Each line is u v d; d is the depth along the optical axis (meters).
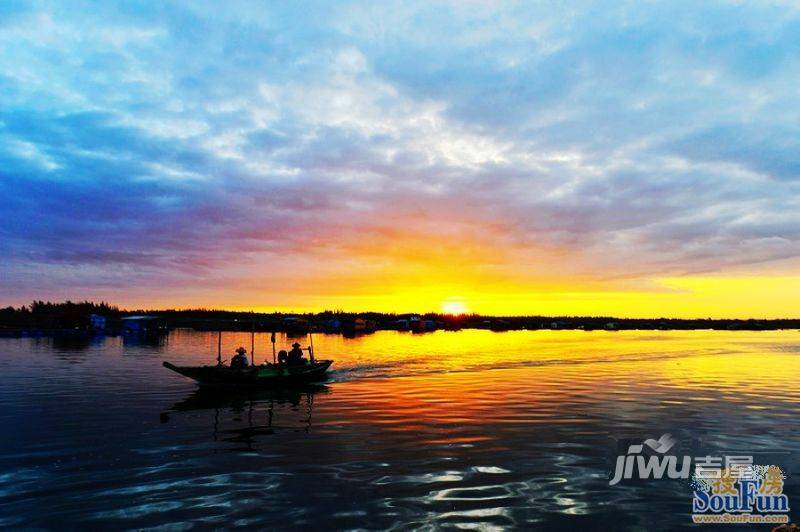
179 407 21.97
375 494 11.20
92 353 51.12
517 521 9.91
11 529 9.51
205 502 10.75
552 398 24.02
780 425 18.14
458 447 15.05
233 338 86.75
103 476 12.42
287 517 10.00
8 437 16.33
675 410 20.91
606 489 11.66
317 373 30.47
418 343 75.81
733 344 75.69
